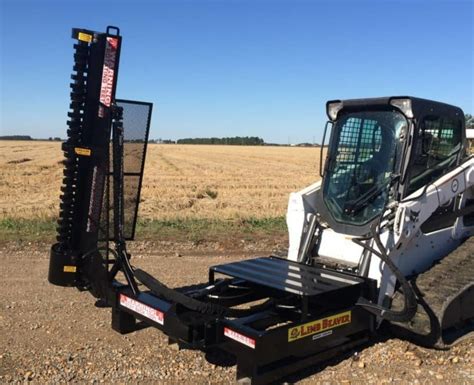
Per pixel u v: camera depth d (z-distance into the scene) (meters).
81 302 6.50
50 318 5.94
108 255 5.12
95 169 5.19
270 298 5.54
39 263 8.51
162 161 51.53
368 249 4.94
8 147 84.19
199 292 5.30
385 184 5.25
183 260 9.09
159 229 11.73
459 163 5.89
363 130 5.54
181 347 4.92
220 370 4.71
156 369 4.70
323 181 5.77
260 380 4.25
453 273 5.39
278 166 44.53
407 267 5.43
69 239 5.49
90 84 5.16
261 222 13.09
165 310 4.48
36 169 34.72
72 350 5.07
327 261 5.42
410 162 5.13
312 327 4.45
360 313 4.87
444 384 4.48
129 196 5.34
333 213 5.60
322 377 4.61
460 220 6.18
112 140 4.91
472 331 5.52
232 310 5.34
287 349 4.27
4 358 4.86
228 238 11.01
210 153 76.62
